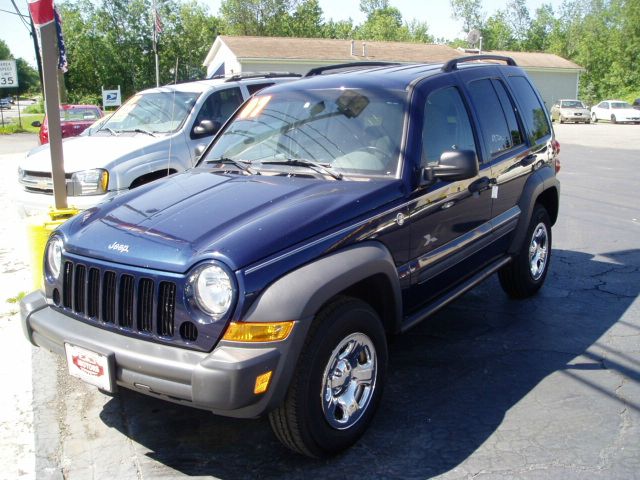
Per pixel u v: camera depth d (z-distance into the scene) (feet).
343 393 10.86
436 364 14.52
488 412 12.28
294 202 11.11
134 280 10.09
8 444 11.66
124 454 11.26
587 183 41.34
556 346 15.40
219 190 12.11
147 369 9.60
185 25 179.42
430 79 14.19
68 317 11.23
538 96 19.67
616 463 10.48
